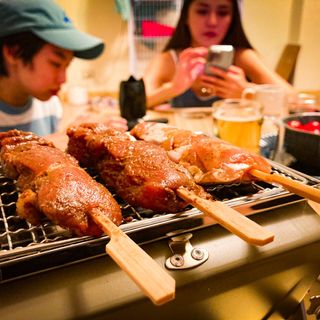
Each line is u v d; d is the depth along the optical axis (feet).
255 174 1.10
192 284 0.86
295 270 1.01
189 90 4.03
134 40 4.93
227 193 1.15
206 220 0.95
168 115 2.76
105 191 0.98
